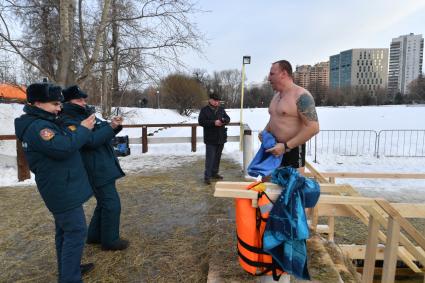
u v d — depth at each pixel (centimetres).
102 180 348
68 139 256
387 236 280
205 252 363
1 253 374
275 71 294
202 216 475
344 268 332
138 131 1869
